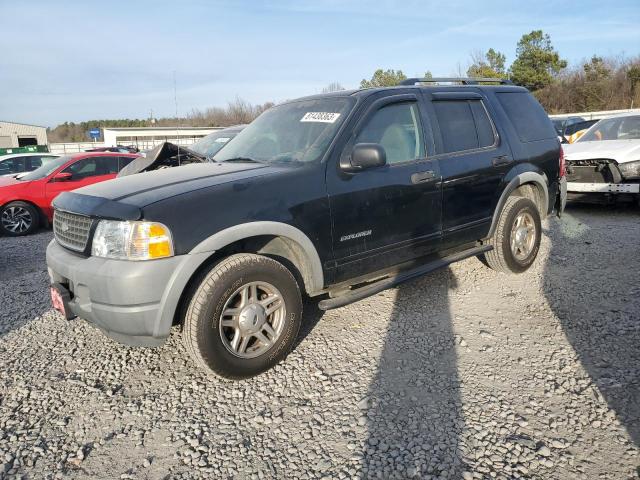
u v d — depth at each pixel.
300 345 3.60
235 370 3.03
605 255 5.49
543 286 4.59
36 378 3.28
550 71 45.28
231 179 3.14
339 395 2.94
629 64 44.00
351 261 3.52
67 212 3.19
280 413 2.79
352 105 3.73
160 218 2.76
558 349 3.37
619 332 3.56
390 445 2.47
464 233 4.32
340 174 3.44
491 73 42.09
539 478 2.20
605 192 7.60
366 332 3.77
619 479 2.18
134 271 2.70
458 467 2.29
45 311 4.49
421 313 4.08
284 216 3.12
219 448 2.51
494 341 3.53
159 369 3.35
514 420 2.62
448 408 2.75
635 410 2.66
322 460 2.39
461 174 4.18
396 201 3.72
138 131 45.91
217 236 2.86
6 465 2.43
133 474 2.35
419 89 4.19
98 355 3.58
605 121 9.04
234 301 3.08
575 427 2.54
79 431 2.70
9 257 6.94
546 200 5.13
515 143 4.78
